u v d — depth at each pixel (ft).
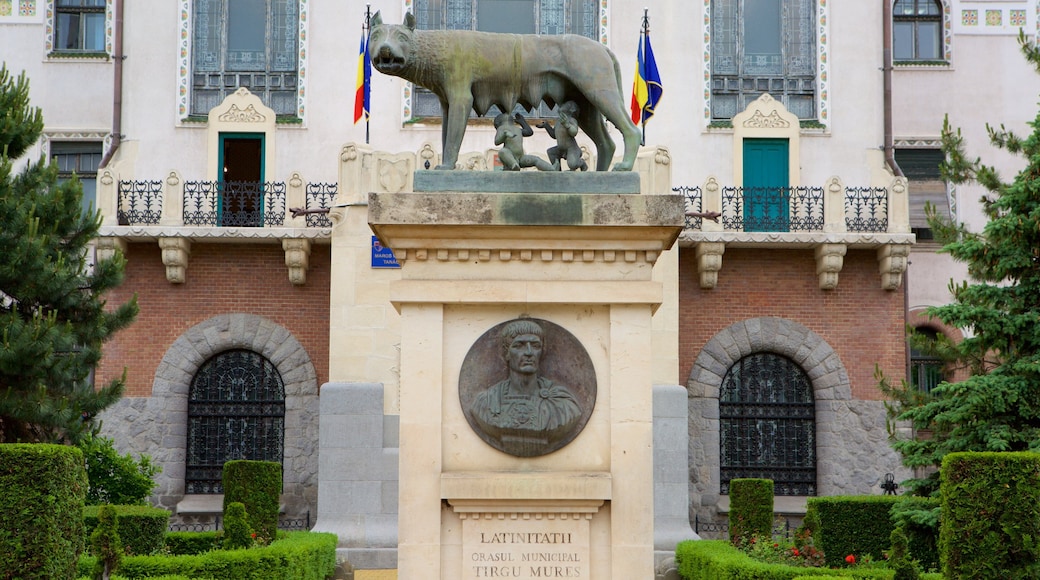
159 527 60.95
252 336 86.79
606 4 91.86
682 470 77.71
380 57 33.50
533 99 34.58
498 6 92.38
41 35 95.40
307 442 86.02
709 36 92.17
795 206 87.86
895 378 87.61
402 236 32.68
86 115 94.63
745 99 92.84
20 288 62.59
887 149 91.15
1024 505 43.39
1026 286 58.95
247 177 90.99
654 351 79.87
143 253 87.25
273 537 64.23
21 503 38.78
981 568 43.39
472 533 32.32
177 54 91.25
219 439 86.74
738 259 88.53
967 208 97.40
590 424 32.91
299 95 91.15
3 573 38.42
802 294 88.38
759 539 61.31
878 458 86.69
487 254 32.89
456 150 33.94
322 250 87.76
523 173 33.32
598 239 32.81
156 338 86.69
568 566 32.30
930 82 99.30
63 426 61.62
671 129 91.15
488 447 32.73
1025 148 62.23
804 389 88.43
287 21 93.15
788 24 93.40
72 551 40.22
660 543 76.33
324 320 87.40
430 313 32.83
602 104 34.35
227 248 87.66
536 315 33.19
